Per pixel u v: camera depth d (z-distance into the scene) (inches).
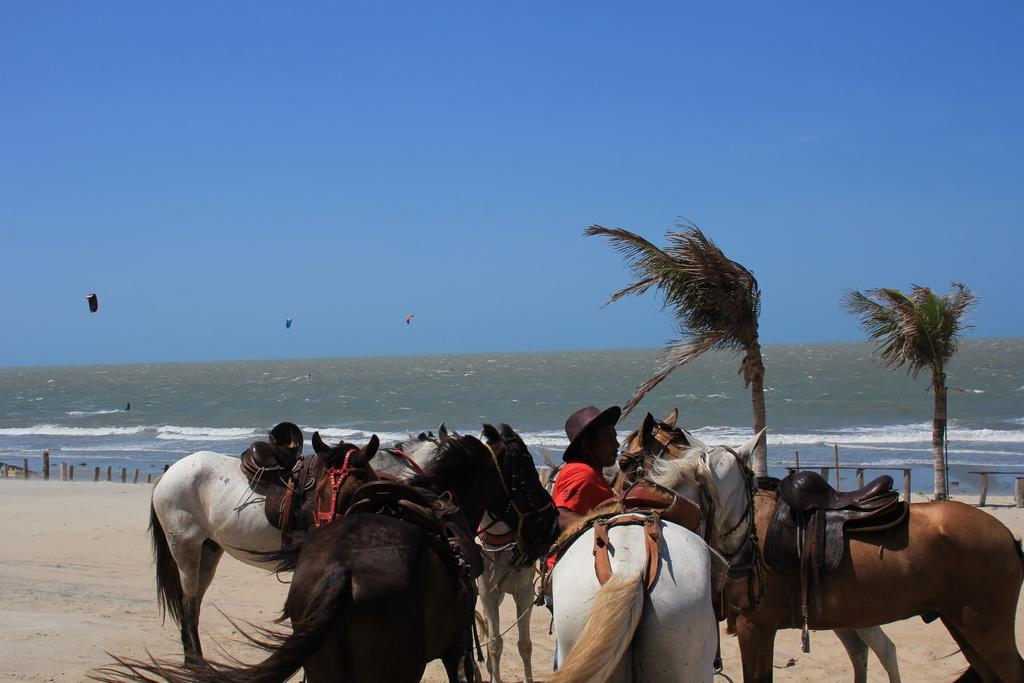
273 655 134.8
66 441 2161.7
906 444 1578.5
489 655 259.0
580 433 197.8
